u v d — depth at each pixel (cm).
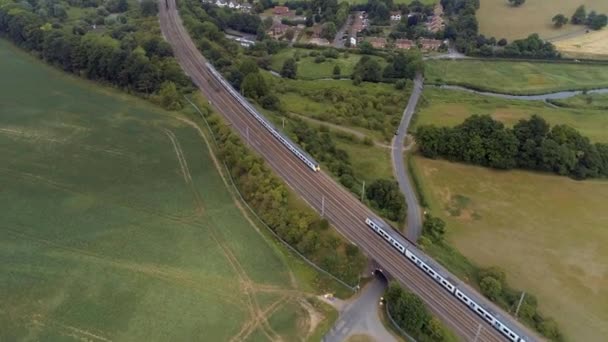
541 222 15775
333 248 13950
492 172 18388
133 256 13950
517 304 12338
